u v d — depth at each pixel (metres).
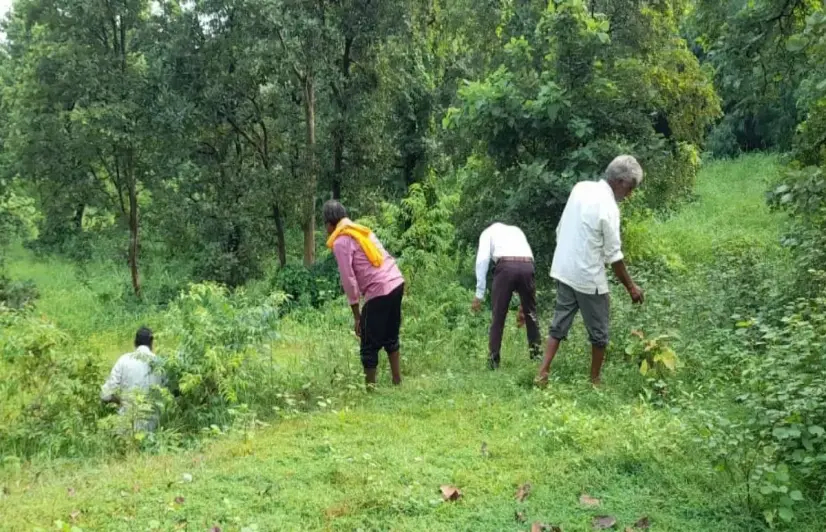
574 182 8.92
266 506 3.75
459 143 10.56
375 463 4.25
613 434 4.43
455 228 11.55
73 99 19.28
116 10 17.80
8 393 6.03
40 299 18.75
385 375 6.96
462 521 3.54
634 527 3.42
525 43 9.90
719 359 5.82
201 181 18.75
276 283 16.77
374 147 18.22
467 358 7.50
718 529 3.38
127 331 14.98
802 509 3.48
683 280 9.59
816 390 3.79
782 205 7.60
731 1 11.39
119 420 5.53
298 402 6.25
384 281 6.29
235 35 17.11
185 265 22.77
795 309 6.20
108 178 20.34
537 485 3.90
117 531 3.52
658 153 9.62
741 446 3.82
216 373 6.16
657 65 14.77
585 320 5.71
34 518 3.70
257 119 18.30
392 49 17.84
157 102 17.83
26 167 20.31
